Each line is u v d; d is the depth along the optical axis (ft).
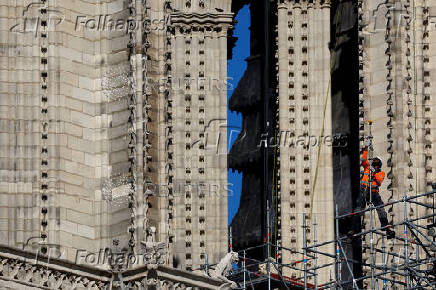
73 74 253.85
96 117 254.27
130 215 249.55
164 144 262.88
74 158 252.01
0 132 249.96
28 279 231.30
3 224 248.32
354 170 296.10
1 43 251.60
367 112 285.84
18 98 251.19
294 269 279.08
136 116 252.62
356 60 298.35
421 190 282.56
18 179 249.34
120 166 252.21
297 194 293.23
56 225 248.93
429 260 259.39
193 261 289.94
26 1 253.44
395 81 283.18
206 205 292.20
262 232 303.48
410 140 282.97
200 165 293.02
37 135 250.78
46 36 253.24
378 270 278.67
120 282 237.66
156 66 264.93
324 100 295.48
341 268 292.61
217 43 295.89
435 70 285.84
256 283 281.74
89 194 251.80
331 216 292.81
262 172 306.96
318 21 296.92
